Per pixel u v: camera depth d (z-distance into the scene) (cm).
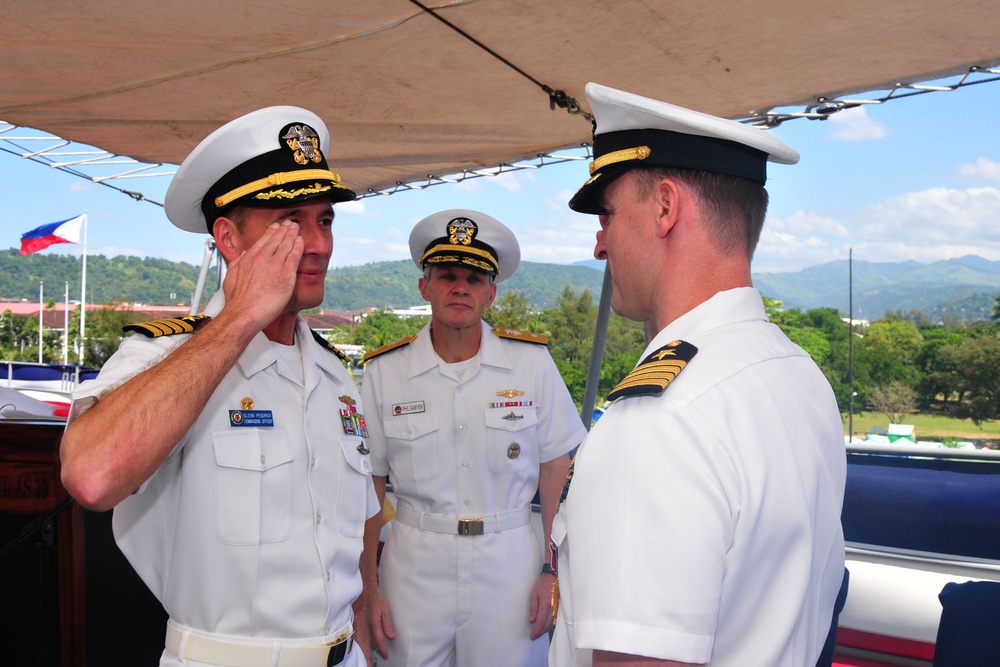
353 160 490
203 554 134
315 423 152
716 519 81
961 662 208
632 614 80
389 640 237
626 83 344
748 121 385
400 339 268
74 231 1708
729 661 85
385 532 336
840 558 100
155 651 204
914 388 3034
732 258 102
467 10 270
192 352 120
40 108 393
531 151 472
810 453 93
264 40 299
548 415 260
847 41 284
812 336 2230
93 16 273
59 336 6606
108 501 110
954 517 287
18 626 191
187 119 414
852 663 287
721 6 259
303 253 143
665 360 93
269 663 134
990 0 243
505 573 239
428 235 257
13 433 188
